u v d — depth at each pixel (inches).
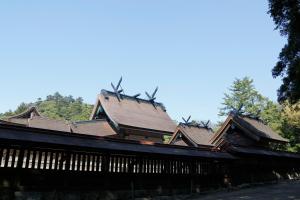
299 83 784.9
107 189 642.2
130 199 684.1
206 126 1764.3
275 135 1565.0
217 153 988.6
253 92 2586.1
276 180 1258.6
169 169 802.2
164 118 1867.6
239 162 1059.9
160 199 747.4
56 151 576.7
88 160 621.9
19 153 527.5
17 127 538.0
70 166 601.0
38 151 591.8
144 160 740.7
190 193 842.2
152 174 751.7
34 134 548.7
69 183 583.2
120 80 1750.7
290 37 796.0
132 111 1702.8
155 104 1959.9
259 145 1395.2
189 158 845.8
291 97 839.7
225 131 1444.4
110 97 1681.8
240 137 1416.1
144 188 725.3
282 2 812.0
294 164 1467.8
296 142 1888.5
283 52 816.3
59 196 562.6
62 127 1480.1
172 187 796.6
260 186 1050.7
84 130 1514.5
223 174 979.9
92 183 622.2
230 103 2637.8
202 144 1477.6
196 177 877.2
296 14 776.9
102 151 629.3
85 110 3772.1
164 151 772.0
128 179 693.3
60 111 5078.7
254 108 2431.1
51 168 564.4
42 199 539.5
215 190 922.7
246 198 743.7
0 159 501.0
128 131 1545.3
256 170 1147.3
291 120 1873.8
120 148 657.0
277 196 765.3
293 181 1233.4
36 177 541.0
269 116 2106.3
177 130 1561.3
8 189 502.9
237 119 1397.6
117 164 677.9
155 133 1691.7
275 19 842.2
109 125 1563.7
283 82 840.3
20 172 521.7
